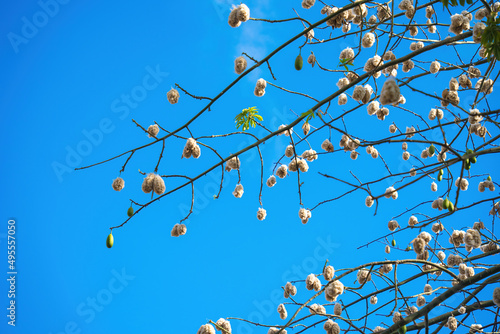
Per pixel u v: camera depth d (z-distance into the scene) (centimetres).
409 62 570
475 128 482
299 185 432
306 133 536
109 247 397
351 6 361
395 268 434
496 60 395
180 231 448
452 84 501
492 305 481
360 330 421
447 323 485
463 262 578
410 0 530
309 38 509
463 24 443
